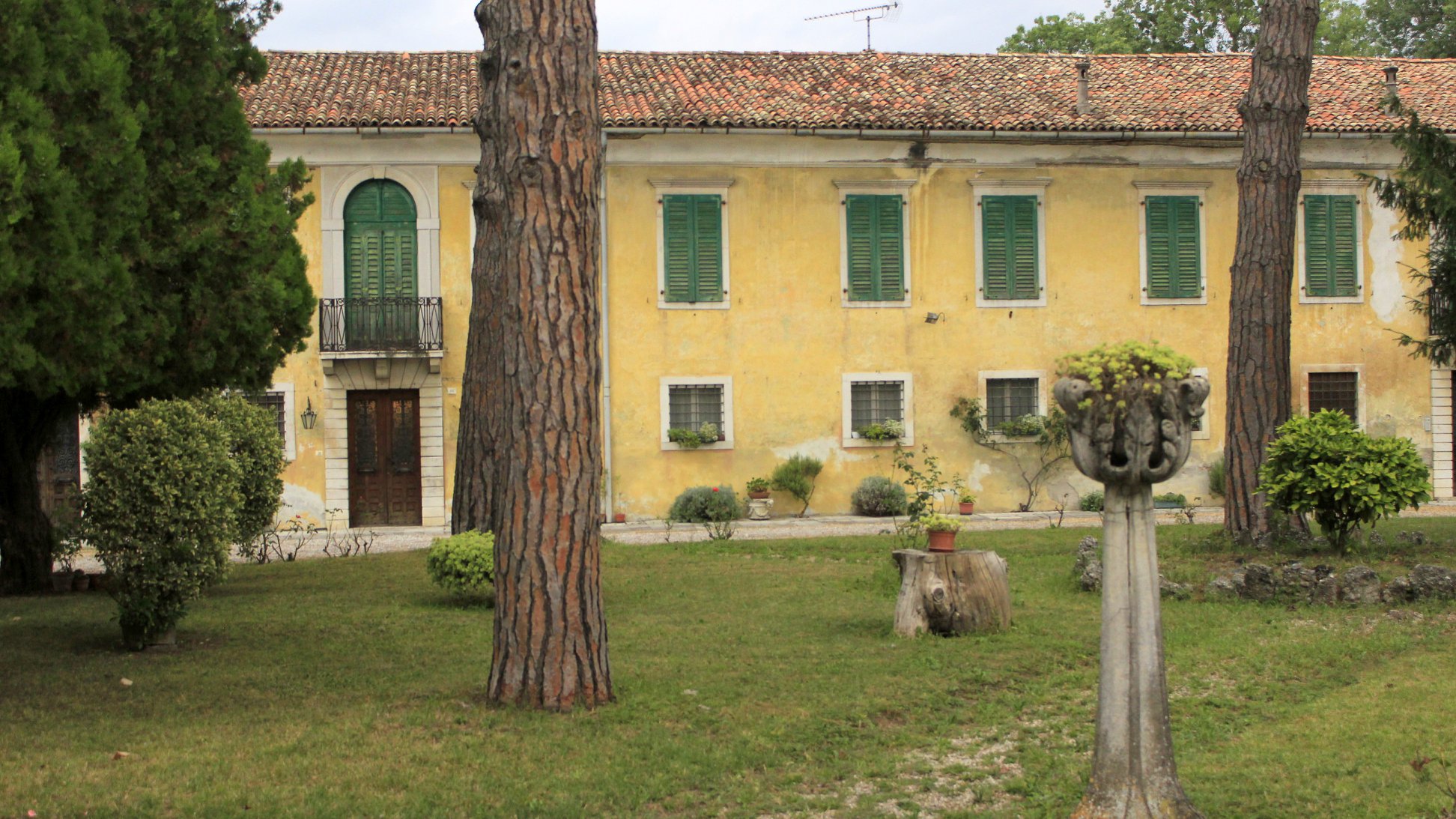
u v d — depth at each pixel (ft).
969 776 21.99
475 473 48.88
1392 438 45.34
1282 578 38.75
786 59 86.02
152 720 25.36
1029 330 80.28
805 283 78.79
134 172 31.24
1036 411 80.59
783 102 78.89
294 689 28.07
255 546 59.21
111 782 21.07
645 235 77.71
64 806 19.77
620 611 39.01
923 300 79.61
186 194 34.53
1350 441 44.80
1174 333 81.10
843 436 79.10
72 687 28.43
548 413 25.89
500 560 26.37
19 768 21.83
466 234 75.92
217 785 20.98
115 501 32.35
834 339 79.05
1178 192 80.94
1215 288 81.41
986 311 80.02
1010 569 47.98
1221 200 81.41
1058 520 73.87
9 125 26.86
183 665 30.94
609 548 57.62
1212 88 84.23
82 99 30.58
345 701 26.94
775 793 21.30
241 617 38.45
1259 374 48.93
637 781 21.47
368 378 75.61
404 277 75.92
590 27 26.13
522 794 20.74
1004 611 34.50
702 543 58.90
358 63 82.17
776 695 27.20
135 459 32.45
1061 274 80.43
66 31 30.07
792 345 78.74
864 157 78.79
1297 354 81.82
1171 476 17.34
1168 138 79.20
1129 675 17.51
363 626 36.58
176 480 32.78
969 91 82.28
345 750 22.97
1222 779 21.30
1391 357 82.23
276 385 75.20
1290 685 28.32
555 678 25.96
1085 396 17.26
